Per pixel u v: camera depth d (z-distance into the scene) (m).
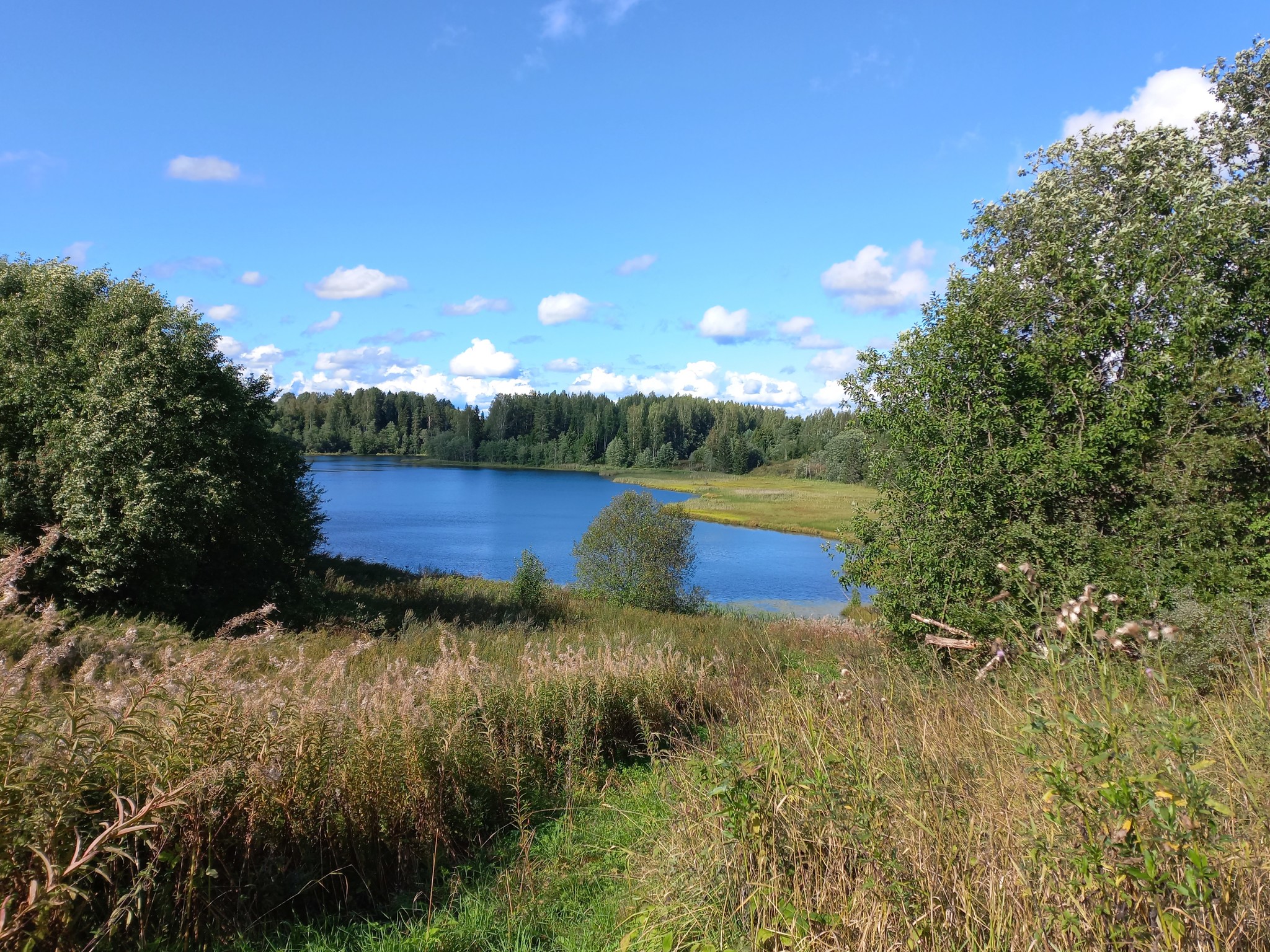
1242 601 6.11
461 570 35.34
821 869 3.06
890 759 3.55
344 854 4.07
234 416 14.95
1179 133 12.75
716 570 37.59
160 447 12.83
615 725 6.88
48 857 2.82
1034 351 10.38
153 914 3.23
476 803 4.91
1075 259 11.07
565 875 4.30
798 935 2.68
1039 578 8.84
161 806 3.03
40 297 12.77
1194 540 8.64
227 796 3.62
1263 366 9.20
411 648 10.73
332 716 4.40
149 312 13.41
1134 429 9.53
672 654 8.42
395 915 3.80
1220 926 2.23
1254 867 2.37
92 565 11.74
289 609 14.98
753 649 11.37
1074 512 9.98
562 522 56.84
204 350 14.00
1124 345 10.23
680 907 3.28
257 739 3.91
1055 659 3.48
